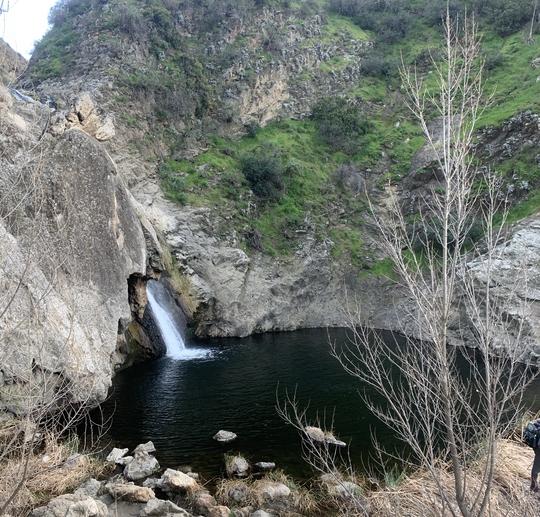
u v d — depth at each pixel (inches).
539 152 1212.5
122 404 624.4
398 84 1824.6
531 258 890.7
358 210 1467.8
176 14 1721.2
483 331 177.6
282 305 1254.3
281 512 367.2
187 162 1382.9
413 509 260.1
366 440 500.7
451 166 175.0
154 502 355.9
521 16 1708.9
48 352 423.8
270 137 1605.6
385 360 842.2
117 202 711.1
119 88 1395.2
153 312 961.5
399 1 2165.4
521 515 232.4
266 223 1349.7
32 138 544.1
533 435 273.0
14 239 422.0
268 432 528.1
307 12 2031.3
